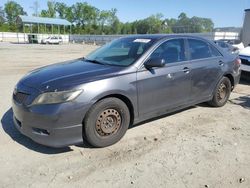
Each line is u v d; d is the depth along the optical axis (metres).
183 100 4.99
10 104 5.91
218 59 5.69
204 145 4.12
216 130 4.71
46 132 3.52
